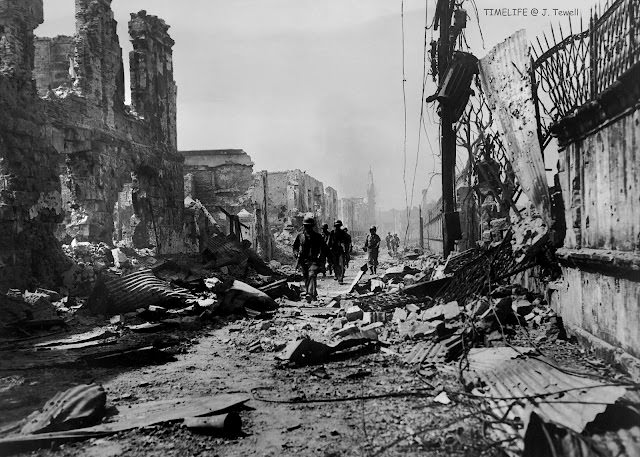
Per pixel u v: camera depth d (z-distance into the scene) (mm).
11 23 12727
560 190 7719
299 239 13680
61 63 25156
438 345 6406
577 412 3393
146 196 21953
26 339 8398
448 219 14547
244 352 7348
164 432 4070
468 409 4273
